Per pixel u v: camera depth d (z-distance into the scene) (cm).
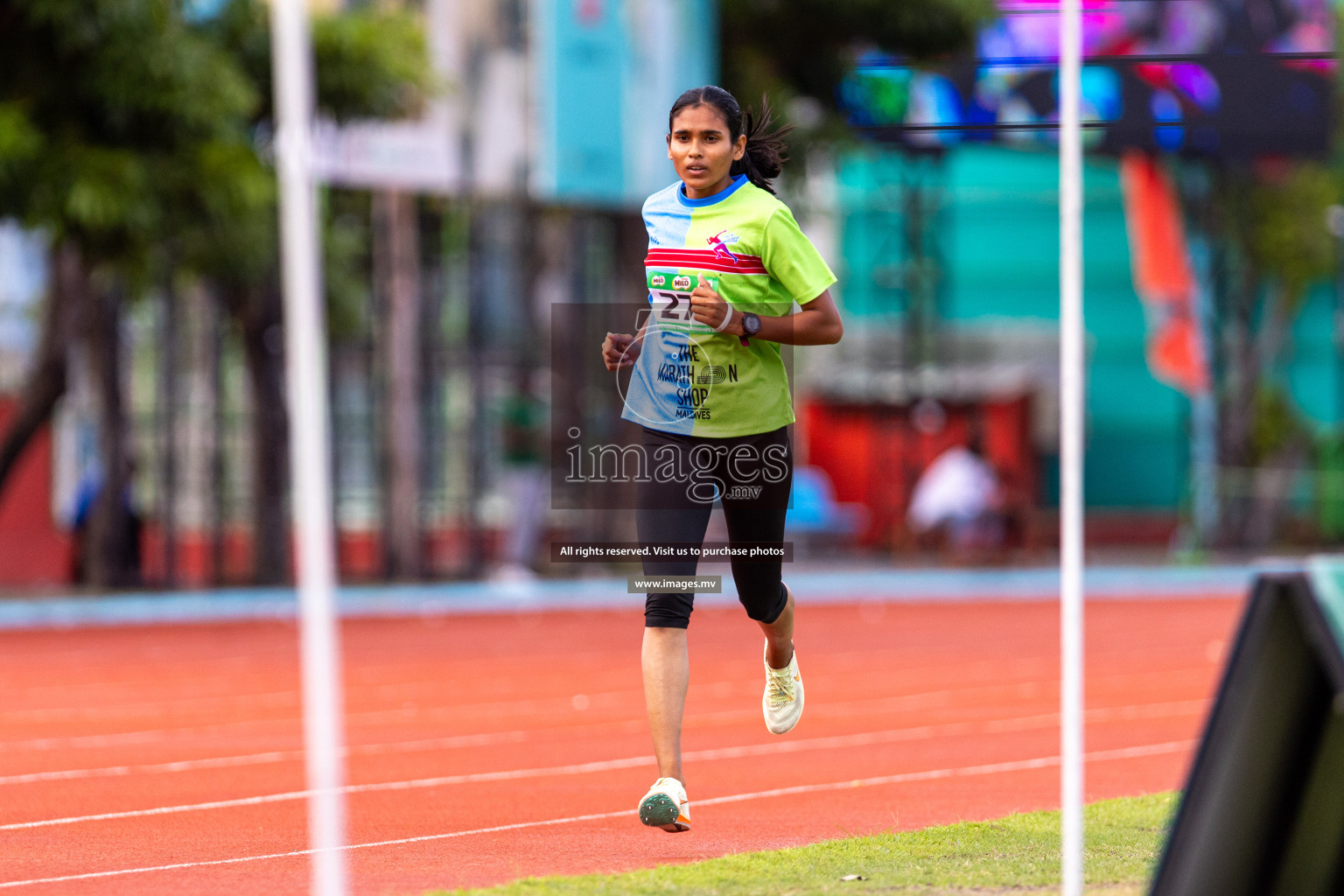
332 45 5656
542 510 6838
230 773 2209
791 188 6856
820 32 6738
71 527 6612
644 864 1516
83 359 7031
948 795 1959
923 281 8619
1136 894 1302
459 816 1828
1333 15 5288
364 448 7531
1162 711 2884
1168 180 7962
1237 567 7512
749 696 3150
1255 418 9338
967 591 6469
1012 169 9938
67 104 5219
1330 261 9006
